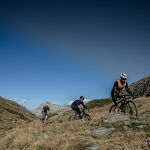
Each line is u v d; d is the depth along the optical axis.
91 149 6.12
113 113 9.84
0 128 18.89
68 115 23.52
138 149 5.45
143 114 11.27
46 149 6.93
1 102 49.19
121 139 6.72
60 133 9.17
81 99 12.59
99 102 27.98
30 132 9.62
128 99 9.84
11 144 8.05
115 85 9.50
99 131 8.20
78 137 7.75
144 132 7.00
